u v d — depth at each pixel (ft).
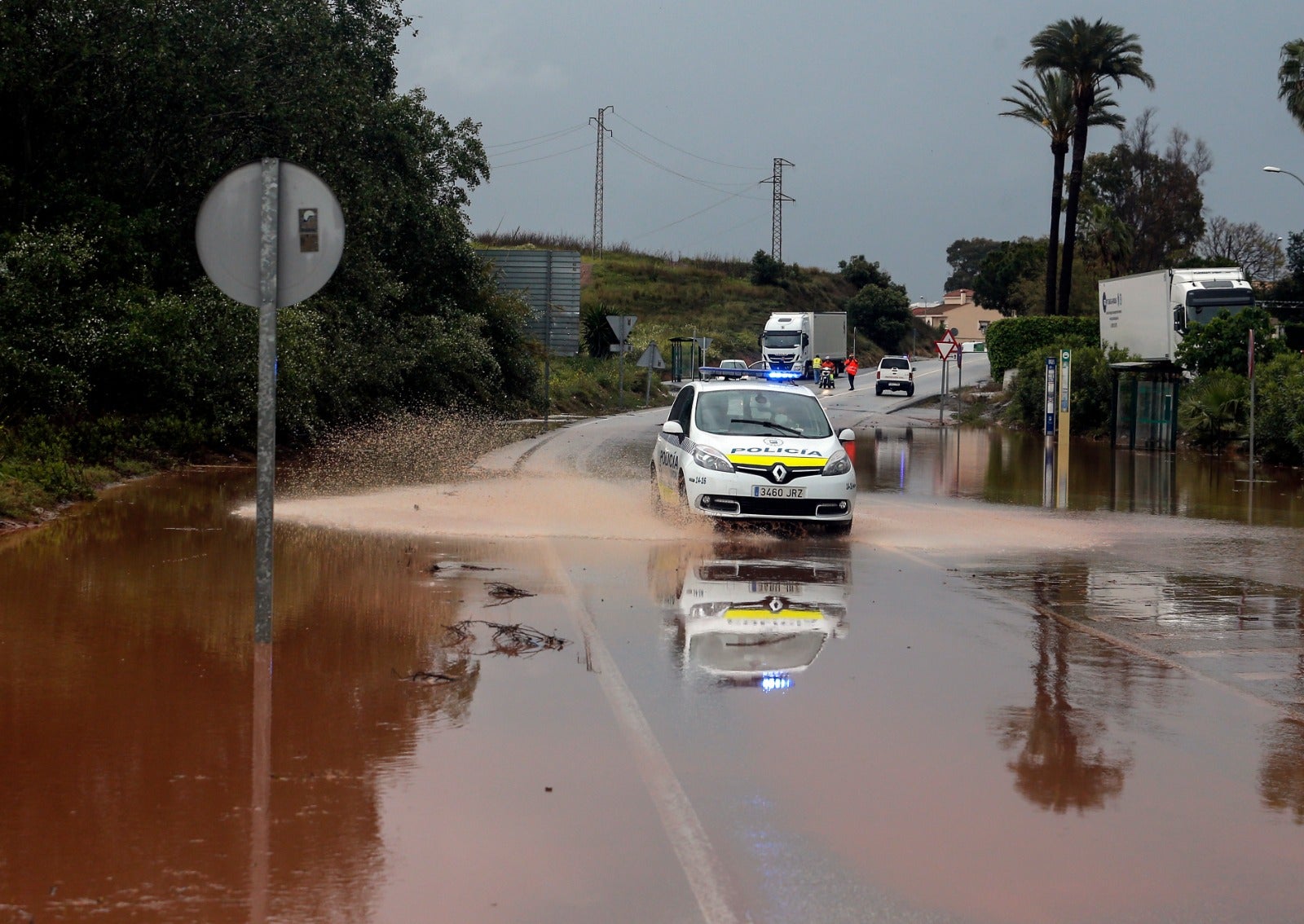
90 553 56.90
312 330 120.88
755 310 635.25
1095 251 413.39
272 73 121.60
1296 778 28.02
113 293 103.96
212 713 31.30
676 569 57.16
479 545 63.36
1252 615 48.14
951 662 39.04
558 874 21.77
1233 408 156.15
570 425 194.29
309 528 68.28
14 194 106.01
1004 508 90.22
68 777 26.40
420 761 27.84
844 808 25.38
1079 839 23.99
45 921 19.72
